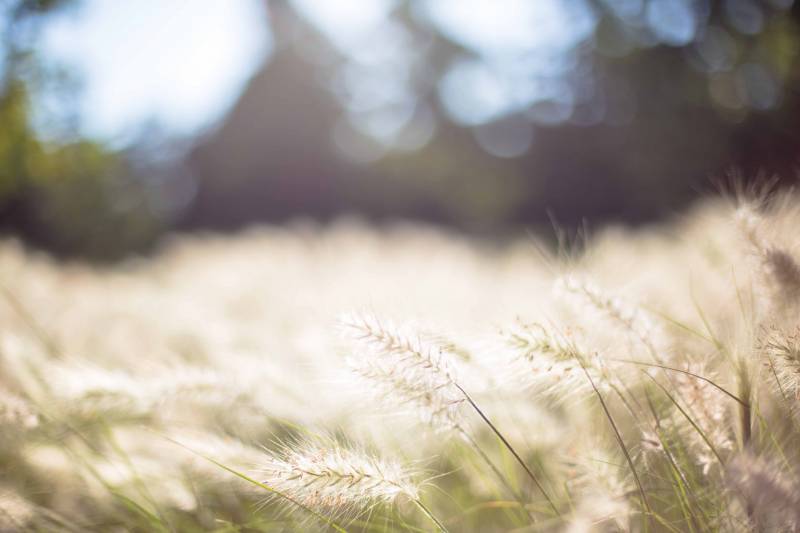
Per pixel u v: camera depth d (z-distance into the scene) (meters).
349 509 2.36
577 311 2.57
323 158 38.69
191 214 36.91
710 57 14.94
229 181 37.62
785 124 11.83
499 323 2.37
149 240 23.75
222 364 3.69
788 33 11.49
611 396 2.72
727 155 13.76
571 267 2.68
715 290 3.23
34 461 2.99
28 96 10.35
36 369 3.40
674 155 17.00
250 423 3.20
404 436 3.00
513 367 2.30
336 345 3.00
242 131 38.09
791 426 2.30
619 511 2.36
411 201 37.53
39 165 12.34
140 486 2.92
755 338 2.21
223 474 2.76
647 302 2.76
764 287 2.28
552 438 2.98
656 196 17.66
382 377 2.24
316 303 5.68
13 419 2.86
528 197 31.58
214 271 8.19
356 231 10.63
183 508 2.95
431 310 4.55
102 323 5.63
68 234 19.00
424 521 2.77
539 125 30.36
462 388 2.28
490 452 3.02
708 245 3.33
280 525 2.80
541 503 2.77
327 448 2.35
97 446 3.22
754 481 1.74
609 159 23.70
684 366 2.29
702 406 2.24
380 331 2.22
